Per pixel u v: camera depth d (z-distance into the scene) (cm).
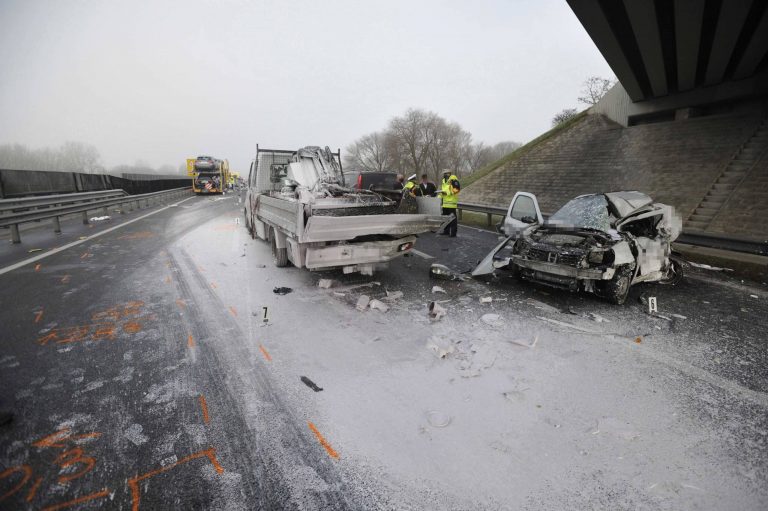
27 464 232
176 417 278
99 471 228
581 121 2962
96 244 889
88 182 1623
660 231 645
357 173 1366
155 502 207
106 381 323
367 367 354
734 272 734
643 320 482
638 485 225
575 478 229
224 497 211
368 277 659
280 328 439
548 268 552
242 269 695
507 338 422
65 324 438
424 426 272
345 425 273
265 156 929
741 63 1756
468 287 612
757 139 1825
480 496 215
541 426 275
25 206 900
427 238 1089
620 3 1274
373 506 208
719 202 1537
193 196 2845
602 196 647
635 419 285
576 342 415
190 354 373
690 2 1140
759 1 1173
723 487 224
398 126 6625
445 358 373
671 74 2038
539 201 2227
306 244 546
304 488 219
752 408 300
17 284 582
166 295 543
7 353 369
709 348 404
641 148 2258
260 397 305
